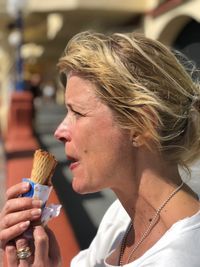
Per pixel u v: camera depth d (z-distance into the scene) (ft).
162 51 3.61
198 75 4.14
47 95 86.28
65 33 49.98
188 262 3.13
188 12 25.76
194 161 3.92
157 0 31.09
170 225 3.56
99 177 3.65
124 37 3.58
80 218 14.02
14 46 46.75
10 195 3.77
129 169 3.62
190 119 3.65
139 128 3.42
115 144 3.53
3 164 23.71
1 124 42.01
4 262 7.34
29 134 31.09
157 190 3.64
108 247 4.56
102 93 3.46
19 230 3.56
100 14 36.55
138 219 3.87
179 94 3.52
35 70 98.84
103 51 3.50
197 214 3.43
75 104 3.65
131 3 34.04
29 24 47.98
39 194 3.73
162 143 3.51
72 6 35.06
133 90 3.35
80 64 3.53
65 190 17.03
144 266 3.26
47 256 3.62
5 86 49.55
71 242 10.30
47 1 37.04
